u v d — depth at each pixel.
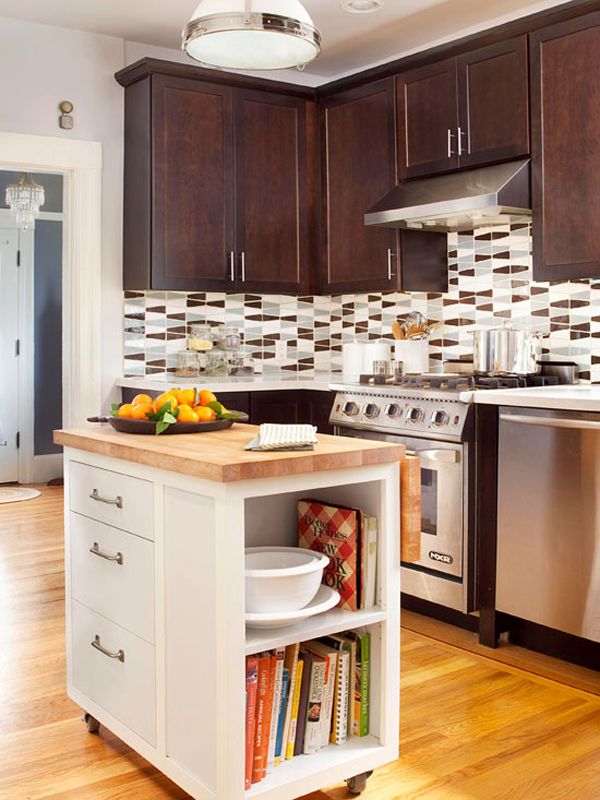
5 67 4.31
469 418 3.33
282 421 4.42
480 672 3.01
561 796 2.15
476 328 4.37
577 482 2.95
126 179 4.62
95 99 4.55
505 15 4.21
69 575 2.58
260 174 4.69
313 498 2.42
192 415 2.50
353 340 5.16
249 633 2.00
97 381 4.60
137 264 4.51
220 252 4.57
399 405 3.64
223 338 4.86
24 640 3.32
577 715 2.64
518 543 3.16
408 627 3.53
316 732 2.14
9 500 6.09
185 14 4.25
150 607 2.16
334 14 4.19
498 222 4.12
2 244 6.67
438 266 4.50
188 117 4.45
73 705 2.72
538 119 3.61
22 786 2.21
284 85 4.70
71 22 4.36
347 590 2.19
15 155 4.34
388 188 4.39
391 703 2.21
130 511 2.23
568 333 3.90
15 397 6.78
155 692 2.15
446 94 4.04
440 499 3.46
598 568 2.90
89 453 2.43
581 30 3.43
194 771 2.01
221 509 1.87
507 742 2.45
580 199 3.45
